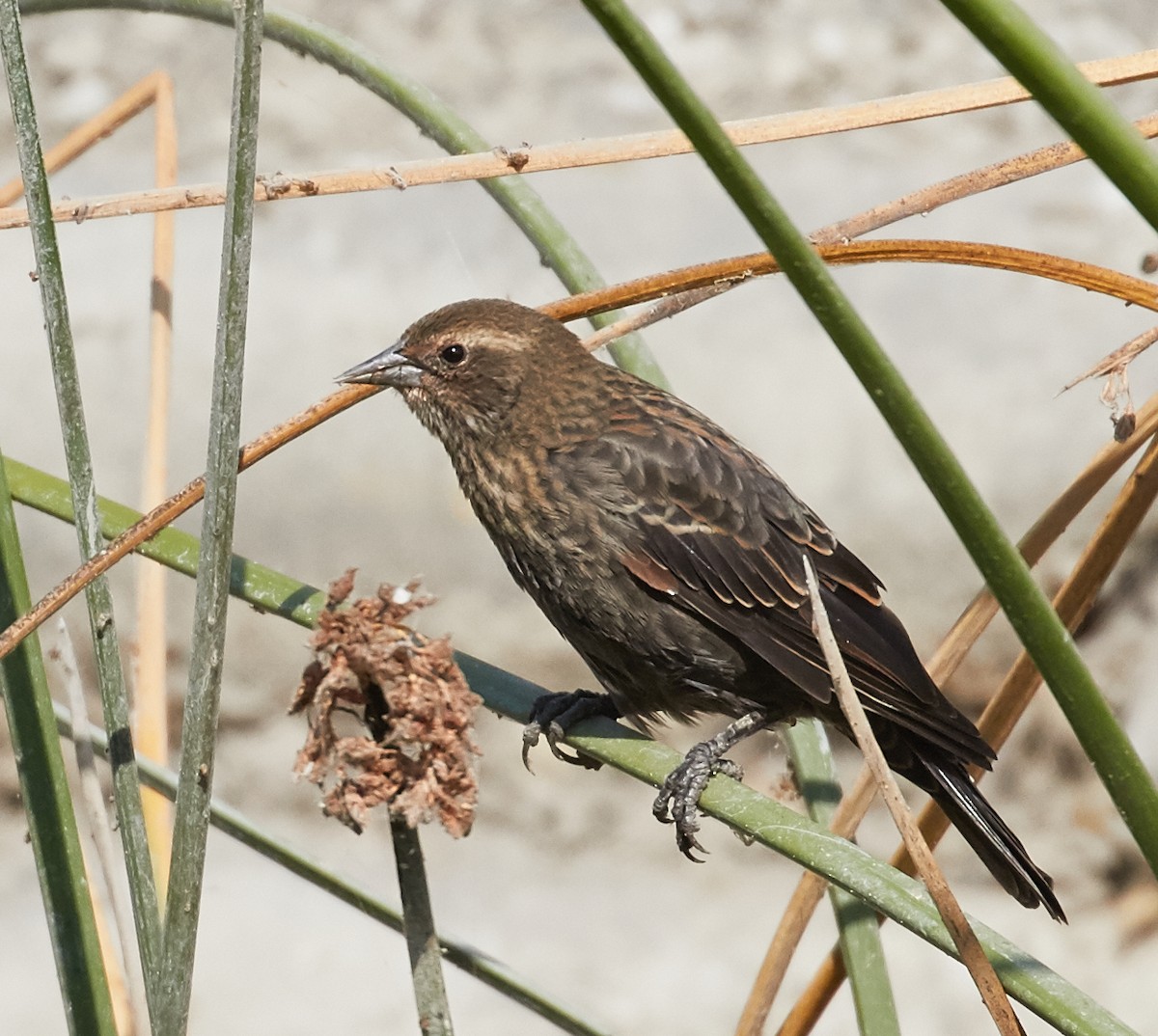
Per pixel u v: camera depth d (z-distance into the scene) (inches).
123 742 177.8
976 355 497.7
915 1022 441.4
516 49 589.6
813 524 288.0
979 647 475.2
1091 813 471.5
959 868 483.8
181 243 520.7
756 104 577.0
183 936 160.7
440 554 483.2
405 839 181.9
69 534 482.0
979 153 572.7
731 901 477.4
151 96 270.2
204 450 490.3
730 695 285.3
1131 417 191.2
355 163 545.0
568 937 460.8
